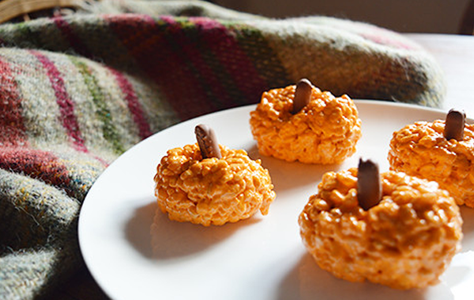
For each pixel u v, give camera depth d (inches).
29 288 9.2
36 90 13.5
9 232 10.8
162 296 9.4
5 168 11.6
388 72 15.9
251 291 9.5
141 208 11.3
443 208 8.9
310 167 12.7
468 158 10.8
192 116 16.4
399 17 27.5
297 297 9.3
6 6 17.3
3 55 13.8
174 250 10.3
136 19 16.3
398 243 8.7
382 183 9.4
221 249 10.3
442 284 9.4
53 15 18.8
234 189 10.3
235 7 28.9
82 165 11.9
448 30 27.0
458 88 16.6
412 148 11.0
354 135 12.4
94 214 10.9
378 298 9.1
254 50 16.1
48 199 10.6
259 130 12.7
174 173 10.6
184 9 20.9
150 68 16.7
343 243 9.0
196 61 16.5
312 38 16.0
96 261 9.8
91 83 14.7
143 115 15.5
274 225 10.9
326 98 12.5
